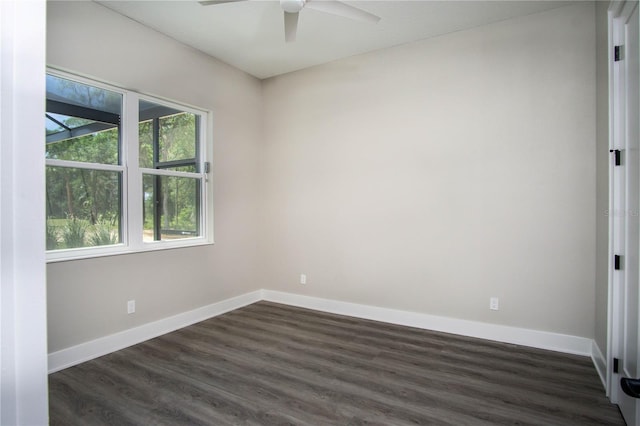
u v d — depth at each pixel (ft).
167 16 9.93
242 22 10.28
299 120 13.91
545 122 9.68
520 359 9.11
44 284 1.51
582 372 8.38
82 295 9.07
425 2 9.29
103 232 9.78
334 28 10.64
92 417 6.68
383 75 12.07
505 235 10.20
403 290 11.78
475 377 8.20
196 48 11.96
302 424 6.48
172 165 11.64
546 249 9.71
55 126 8.82
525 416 6.68
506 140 10.16
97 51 9.27
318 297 13.55
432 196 11.25
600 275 8.36
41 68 1.53
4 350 1.41
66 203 9.02
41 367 1.52
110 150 9.96
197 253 12.16
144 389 7.70
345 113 12.84
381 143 12.12
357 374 8.38
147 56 10.49
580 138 9.29
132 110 10.36
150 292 10.70
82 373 8.41
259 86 14.78
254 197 14.57
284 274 14.38
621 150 6.81
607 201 7.51
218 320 12.32
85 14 9.02
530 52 9.85
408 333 11.01
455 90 10.86
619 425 6.39
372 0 9.18
